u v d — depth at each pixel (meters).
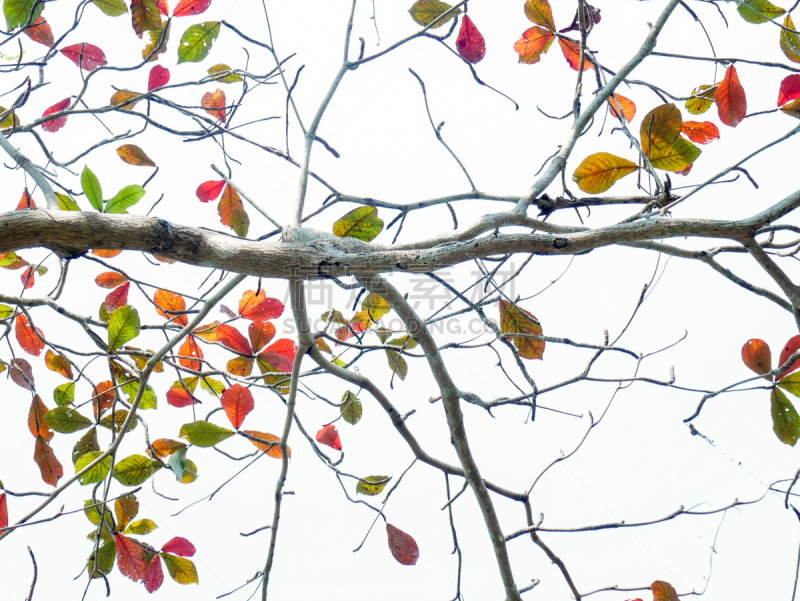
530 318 8.64
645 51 8.45
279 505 8.69
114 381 8.62
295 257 7.95
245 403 8.66
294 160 8.66
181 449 8.65
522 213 8.30
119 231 7.87
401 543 8.79
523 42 8.90
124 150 8.86
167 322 8.74
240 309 8.82
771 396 8.49
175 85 8.58
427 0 8.74
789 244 8.42
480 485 8.66
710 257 8.33
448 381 8.53
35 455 8.79
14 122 8.52
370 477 8.86
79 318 8.49
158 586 8.72
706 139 8.90
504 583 8.70
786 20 8.67
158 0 8.75
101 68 8.52
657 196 8.50
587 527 8.73
